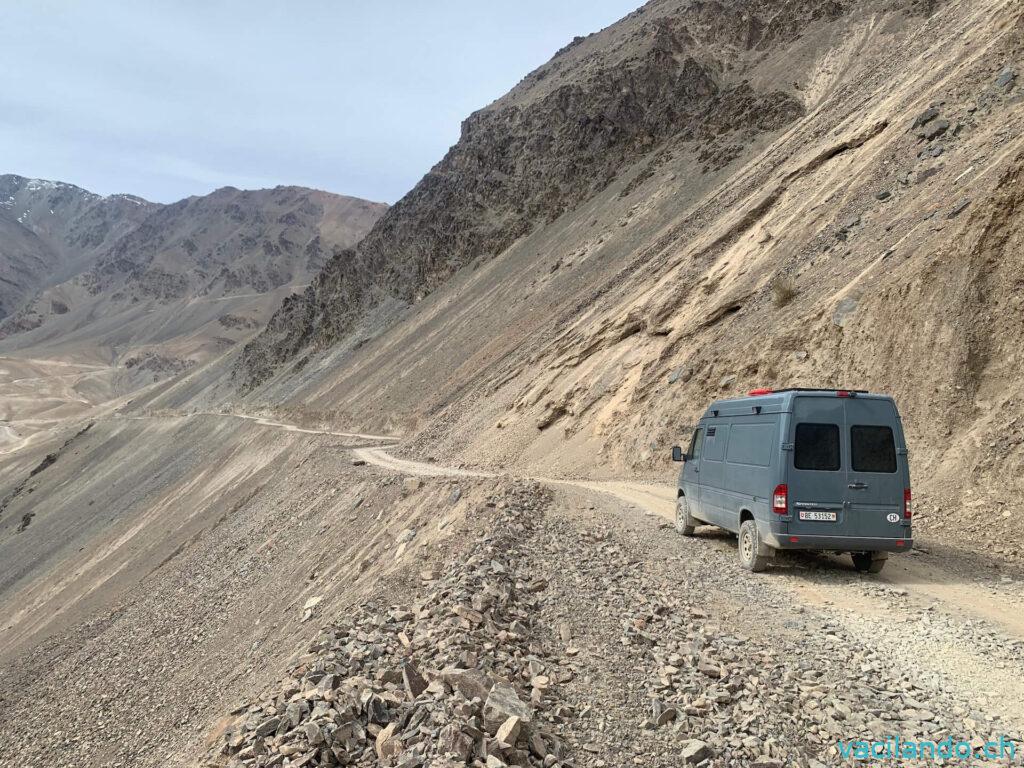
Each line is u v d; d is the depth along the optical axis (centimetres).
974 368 1364
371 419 7244
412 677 645
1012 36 2158
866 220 2112
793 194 2888
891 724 567
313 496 3338
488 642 728
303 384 11188
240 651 2047
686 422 2188
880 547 930
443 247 11019
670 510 1445
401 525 2042
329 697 643
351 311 12512
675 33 10044
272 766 560
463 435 4009
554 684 659
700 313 2631
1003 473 1203
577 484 1964
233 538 3647
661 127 8838
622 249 6362
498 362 5631
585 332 3834
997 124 1859
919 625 767
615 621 807
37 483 12156
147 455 10656
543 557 1063
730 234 3122
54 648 3441
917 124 2272
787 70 7750
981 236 1420
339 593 1891
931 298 1489
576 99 10406
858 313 1694
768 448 966
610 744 562
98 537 6744
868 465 939
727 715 587
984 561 1016
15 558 7931
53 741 2241
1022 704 586
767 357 1944
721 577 968
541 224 9506
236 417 10388
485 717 557
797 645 729
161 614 3066
